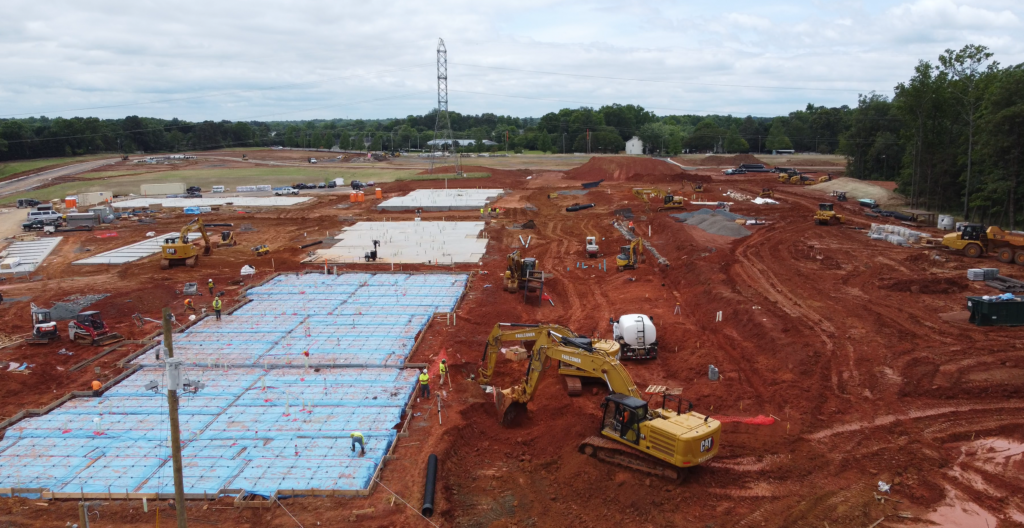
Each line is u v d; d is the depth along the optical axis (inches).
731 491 895.1
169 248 2338.8
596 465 949.2
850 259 2170.3
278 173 5935.0
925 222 2908.5
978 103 3240.7
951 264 2052.2
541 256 2488.9
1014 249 2060.8
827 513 842.8
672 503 868.6
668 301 1867.6
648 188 4446.4
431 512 844.6
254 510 855.7
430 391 1235.9
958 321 1518.2
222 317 1743.4
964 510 841.5
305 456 987.9
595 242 2551.7
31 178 5772.6
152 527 822.5
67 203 3929.6
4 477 944.3
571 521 853.2
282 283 2108.8
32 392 1293.1
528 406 1197.7
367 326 1653.5
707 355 1403.8
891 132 5088.6
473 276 2177.7
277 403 1187.9
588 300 1902.1
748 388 1233.4
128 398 1227.9
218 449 1015.6
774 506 861.8
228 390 1252.5
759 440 1021.2
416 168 6451.8
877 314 1573.6
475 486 943.0
